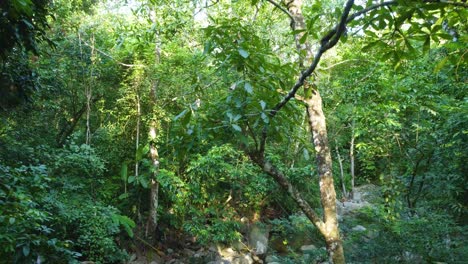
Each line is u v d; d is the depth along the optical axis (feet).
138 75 29.68
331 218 11.09
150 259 30.30
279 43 25.98
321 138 11.51
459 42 10.35
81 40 30.91
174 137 10.30
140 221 32.24
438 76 20.93
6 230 8.28
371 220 23.00
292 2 12.43
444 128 21.12
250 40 9.88
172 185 29.07
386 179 23.76
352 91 21.39
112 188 31.04
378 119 21.39
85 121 34.99
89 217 24.66
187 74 27.09
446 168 21.90
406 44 7.33
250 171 29.48
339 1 17.88
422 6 6.37
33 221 10.59
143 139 31.86
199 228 29.86
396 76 20.22
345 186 45.32
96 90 32.35
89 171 27.61
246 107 9.41
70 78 30.94
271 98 9.68
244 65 9.61
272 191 34.45
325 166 11.36
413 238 17.69
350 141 46.55
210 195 32.27
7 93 14.98
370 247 18.28
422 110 22.41
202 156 28.19
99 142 31.94
